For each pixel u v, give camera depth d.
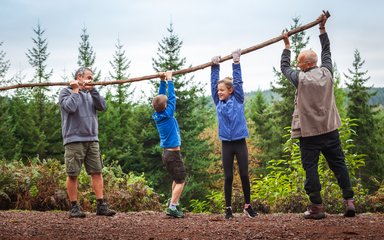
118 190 8.62
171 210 5.80
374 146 33.19
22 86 6.24
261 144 36.88
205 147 30.30
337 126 5.18
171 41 32.03
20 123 32.75
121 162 30.64
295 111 5.30
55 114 33.69
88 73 6.24
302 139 5.23
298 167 7.76
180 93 30.23
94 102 6.27
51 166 9.13
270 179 8.19
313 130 5.09
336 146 5.21
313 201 5.13
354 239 3.55
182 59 31.89
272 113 35.44
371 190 21.77
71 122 6.06
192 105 30.42
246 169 5.56
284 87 33.47
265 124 40.75
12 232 4.28
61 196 8.29
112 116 34.06
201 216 5.98
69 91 6.13
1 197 8.34
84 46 43.19
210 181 30.16
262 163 36.44
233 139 5.51
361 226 4.25
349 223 4.52
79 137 6.04
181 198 27.47
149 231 4.34
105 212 6.20
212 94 5.98
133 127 32.16
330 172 7.50
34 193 8.34
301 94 5.12
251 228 4.33
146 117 31.19
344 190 5.23
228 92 5.67
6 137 30.11
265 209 7.30
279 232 4.00
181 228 4.53
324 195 7.03
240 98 5.65
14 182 8.54
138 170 30.28
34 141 31.58
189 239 3.82
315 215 5.09
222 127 5.59
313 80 5.08
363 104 35.12
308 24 5.52
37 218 5.73
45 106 33.62
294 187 7.73
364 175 28.25
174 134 6.07
